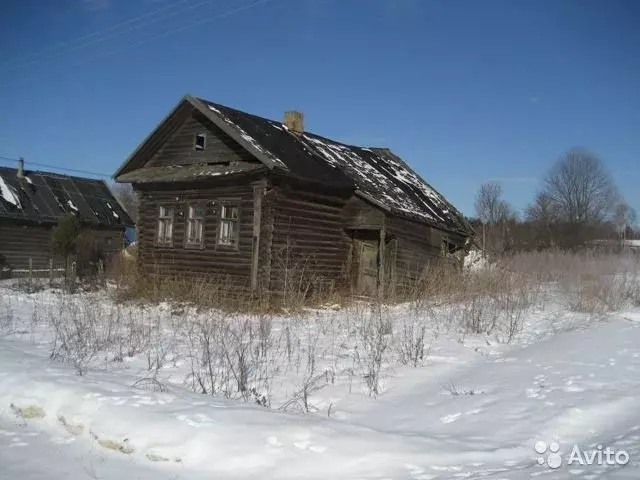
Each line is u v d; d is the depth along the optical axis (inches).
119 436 252.5
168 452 237.0
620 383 323.6
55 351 437.4
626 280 763.4
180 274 799.1
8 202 1251.8
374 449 230.7
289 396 339.3
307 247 766.5
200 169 776.3
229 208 766.5
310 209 773.9
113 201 1520.7
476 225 2075.5
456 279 714.2
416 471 212.7
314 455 226.8
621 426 254.1
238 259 733.3
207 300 687.1
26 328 551.8
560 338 466.3
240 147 752.3
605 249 1480.1
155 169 844.6
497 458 224.5
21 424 291.3
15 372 334.6
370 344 458.0
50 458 248.2
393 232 828.6
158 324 546.9
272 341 479.8
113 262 1097.4
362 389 354.6
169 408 275.4
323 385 360.8
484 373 367.9
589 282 772.0
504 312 616.4
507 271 805.2
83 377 334.0
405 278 864.3
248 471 220.4
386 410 310.5
